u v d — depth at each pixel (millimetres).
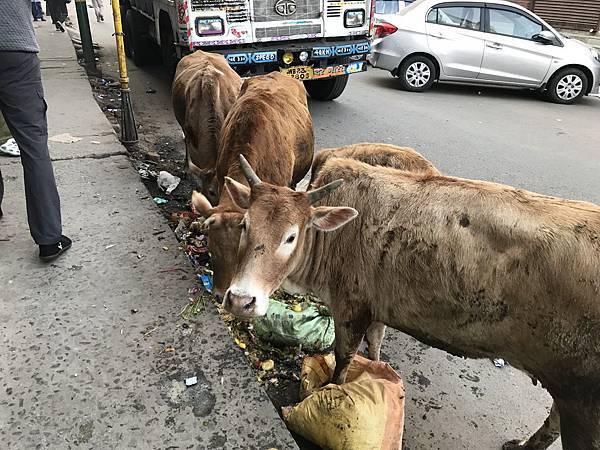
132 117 6664
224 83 5430
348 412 2709
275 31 7688
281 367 3527
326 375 3311
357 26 8336
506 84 10523
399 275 2754
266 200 2811
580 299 2248
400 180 2895
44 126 3721
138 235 4414
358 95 10141
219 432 2719
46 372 3021
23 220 4535
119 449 2602
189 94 5406
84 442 2631
